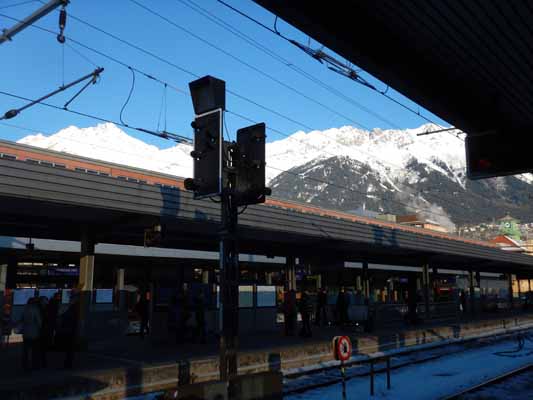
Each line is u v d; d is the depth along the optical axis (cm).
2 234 1580
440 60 814
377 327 2398
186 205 1427
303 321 1888
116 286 3017
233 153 850
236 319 834
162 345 1602
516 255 3516
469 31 724
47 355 1384
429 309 2831
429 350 1984
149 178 2933
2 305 1521
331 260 2614
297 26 700
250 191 824
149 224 1438
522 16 680
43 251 2150
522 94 916
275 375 780
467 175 1030
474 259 3152
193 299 1720
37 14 727
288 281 2198
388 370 1211
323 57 884
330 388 1221
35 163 1129
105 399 1038
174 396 647
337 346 996
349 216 4841
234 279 838
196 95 849
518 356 1786
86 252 1488
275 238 1967
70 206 1250
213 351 1462
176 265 2991
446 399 1062
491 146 1015
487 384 1234
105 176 1252
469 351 1955
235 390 719
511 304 4409
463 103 947
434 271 3556
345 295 2253
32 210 1319
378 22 715
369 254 2778
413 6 670
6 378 1010
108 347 1554
